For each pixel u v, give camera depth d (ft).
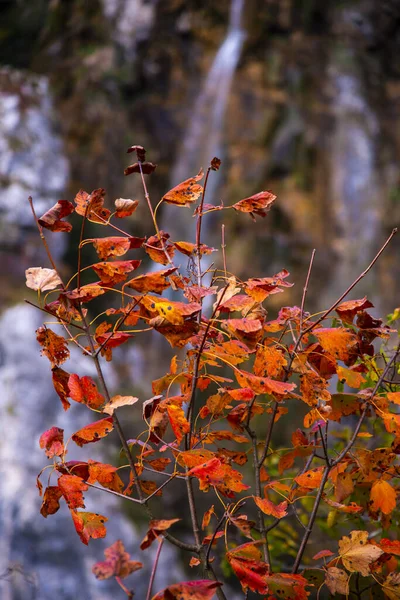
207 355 2.72
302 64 18.58
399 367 3.07
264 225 16.97
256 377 2.50
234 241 16.80
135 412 13.10
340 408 2.78
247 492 10.96
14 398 11.36
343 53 18.86
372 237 17.31
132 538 10.64
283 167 17.58
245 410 2.92
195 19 18.58
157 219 17.26
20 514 10.12
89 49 18.13
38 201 14.78
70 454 11.10
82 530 2.39
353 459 2.86
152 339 15.75
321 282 16.69
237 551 2.48
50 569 9.92
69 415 11.64
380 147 18.21
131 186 17.08
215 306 2.61
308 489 2.85
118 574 1.96
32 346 12.10
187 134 17.94
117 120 17.47
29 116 15.99
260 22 18.72
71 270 14.75
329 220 17.33
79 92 17.39
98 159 16.79
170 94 18.17
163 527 2.13
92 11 18.47
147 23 18.12
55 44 18.34
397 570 3.20
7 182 14.57
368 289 16.80
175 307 2.42
